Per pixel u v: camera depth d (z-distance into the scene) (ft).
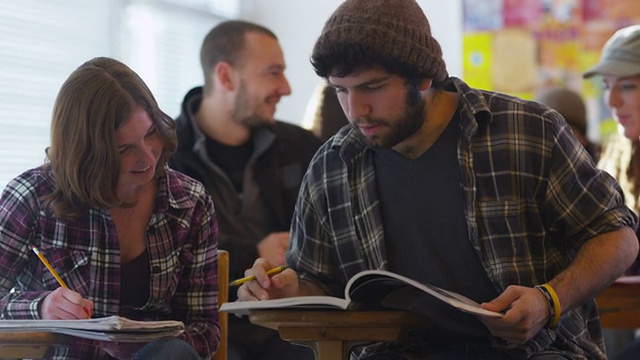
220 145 10.82
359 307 5.72
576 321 6.67
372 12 6.06
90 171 6.53
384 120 6.22
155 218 7.07
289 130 11.11
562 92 14.21
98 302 6.89
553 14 17.92
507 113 6.68
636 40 10.62
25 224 6.78
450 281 6.62
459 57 18.35
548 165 6.58
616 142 10.98
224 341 7.58
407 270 6.72
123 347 6.16
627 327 9.09
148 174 6.70
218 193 10.54
